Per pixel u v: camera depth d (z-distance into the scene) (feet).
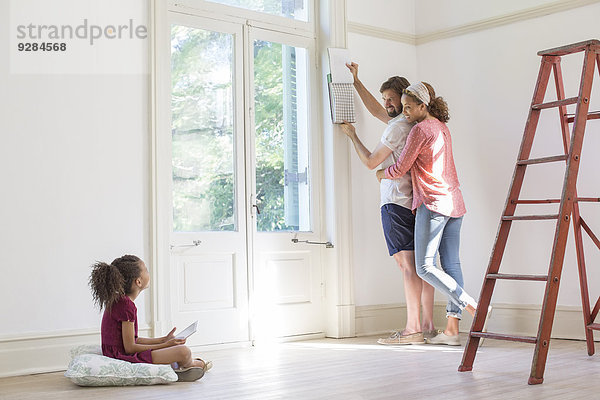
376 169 18.01
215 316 15.31
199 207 15.34
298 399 9.77
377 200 17.98
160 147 14.37
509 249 16.79
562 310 15.87
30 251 12.69
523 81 16.78
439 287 14.99
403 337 15.56
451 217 15.35
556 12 16.26
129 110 14.02
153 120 14.26
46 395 10.57
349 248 17.25
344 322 17.07
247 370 12.44
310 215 17.31
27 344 12.56
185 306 14.89
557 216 11.30
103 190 13.60
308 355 14.15
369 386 10.62
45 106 12.98
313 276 17.13
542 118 16.35
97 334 13.34
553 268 11.07
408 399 9.62
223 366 12.95
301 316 16.81
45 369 12.68
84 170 13.38
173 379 11.20
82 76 13.44
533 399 9.47
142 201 14.11
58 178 13.06
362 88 17.38
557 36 16.25
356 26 17.85
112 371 11.12
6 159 12.52
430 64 18.66
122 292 11.79
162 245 14.35
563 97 13.24
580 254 13.44
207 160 15.53
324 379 11.32
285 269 16.62
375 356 13.80
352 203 17.44
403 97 15.49
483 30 17.56
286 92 17.07
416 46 18.99
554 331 16.01
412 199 15.62
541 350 10.69
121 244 13.78
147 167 14.20
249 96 16.24
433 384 10.69
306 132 17.42
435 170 15.05
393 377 11.37
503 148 17.06
